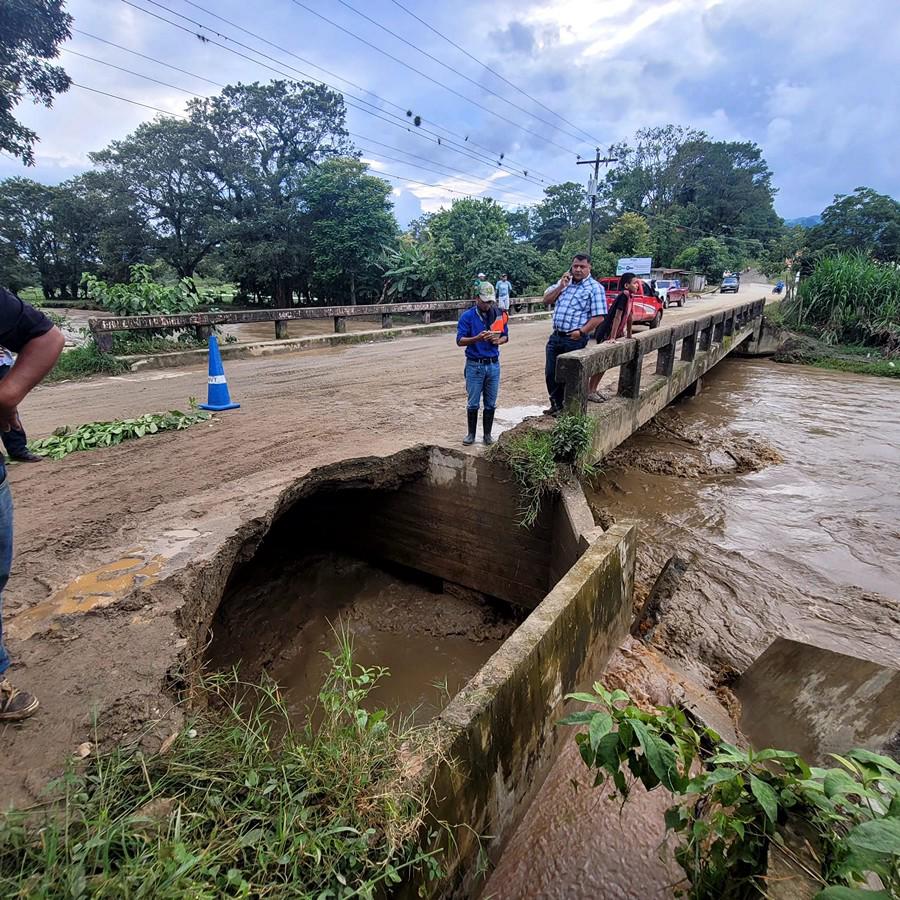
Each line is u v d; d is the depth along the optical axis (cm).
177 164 3041
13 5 1644
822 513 622
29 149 1862
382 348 1356
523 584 567
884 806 160
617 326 676
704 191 7419
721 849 200
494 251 2634
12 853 167
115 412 713
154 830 178
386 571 657
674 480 722
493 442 580
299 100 3014
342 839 177
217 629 508
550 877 262
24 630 289
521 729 271
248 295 3528
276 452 555
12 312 195
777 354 1756
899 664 378
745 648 404
